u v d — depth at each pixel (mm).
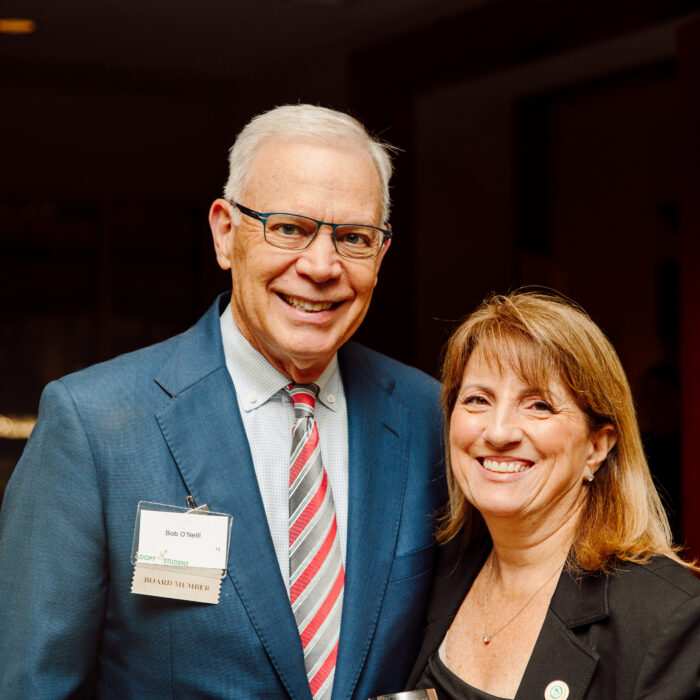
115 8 5062
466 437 1733
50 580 1640
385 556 1832
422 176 6172
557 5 4344
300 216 1682
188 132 7125
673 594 1583
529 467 1695
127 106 6992
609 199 6250
